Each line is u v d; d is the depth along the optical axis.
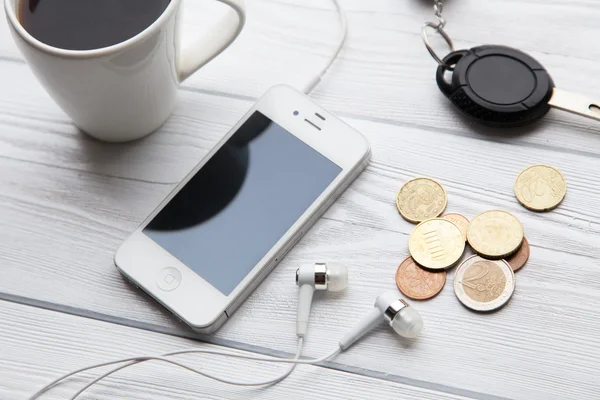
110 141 0.83
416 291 0.75
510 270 0.74
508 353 0.72
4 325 0.76
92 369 0.73
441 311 0.74
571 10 0.87
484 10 0.88
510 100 0.80
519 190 0.78
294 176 0.79
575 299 0.74
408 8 0.89
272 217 0.77
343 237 0.78
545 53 0.86
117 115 0.76
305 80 0.87
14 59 0.88
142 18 0.71
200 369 0.73
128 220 0.80
